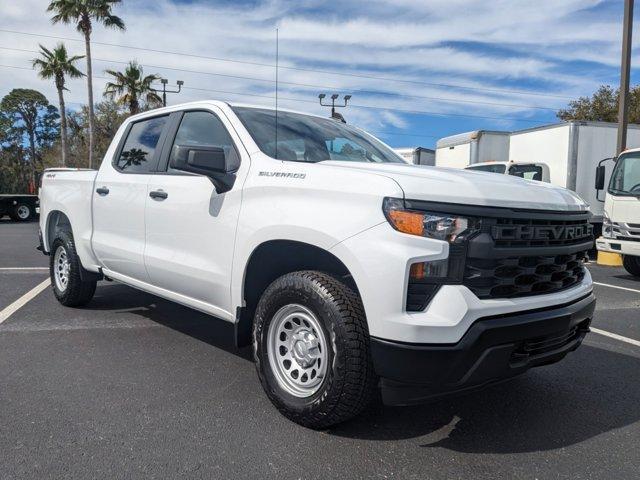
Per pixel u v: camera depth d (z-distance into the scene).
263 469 2.87
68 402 3.63
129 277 4.96
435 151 17.98
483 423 3.50
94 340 4.98
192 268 4.02
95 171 5.51
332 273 3.33
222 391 3.88
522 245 3.07
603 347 5.28
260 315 3.47
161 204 4.34
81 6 30.11
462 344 2.79
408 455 3.06
